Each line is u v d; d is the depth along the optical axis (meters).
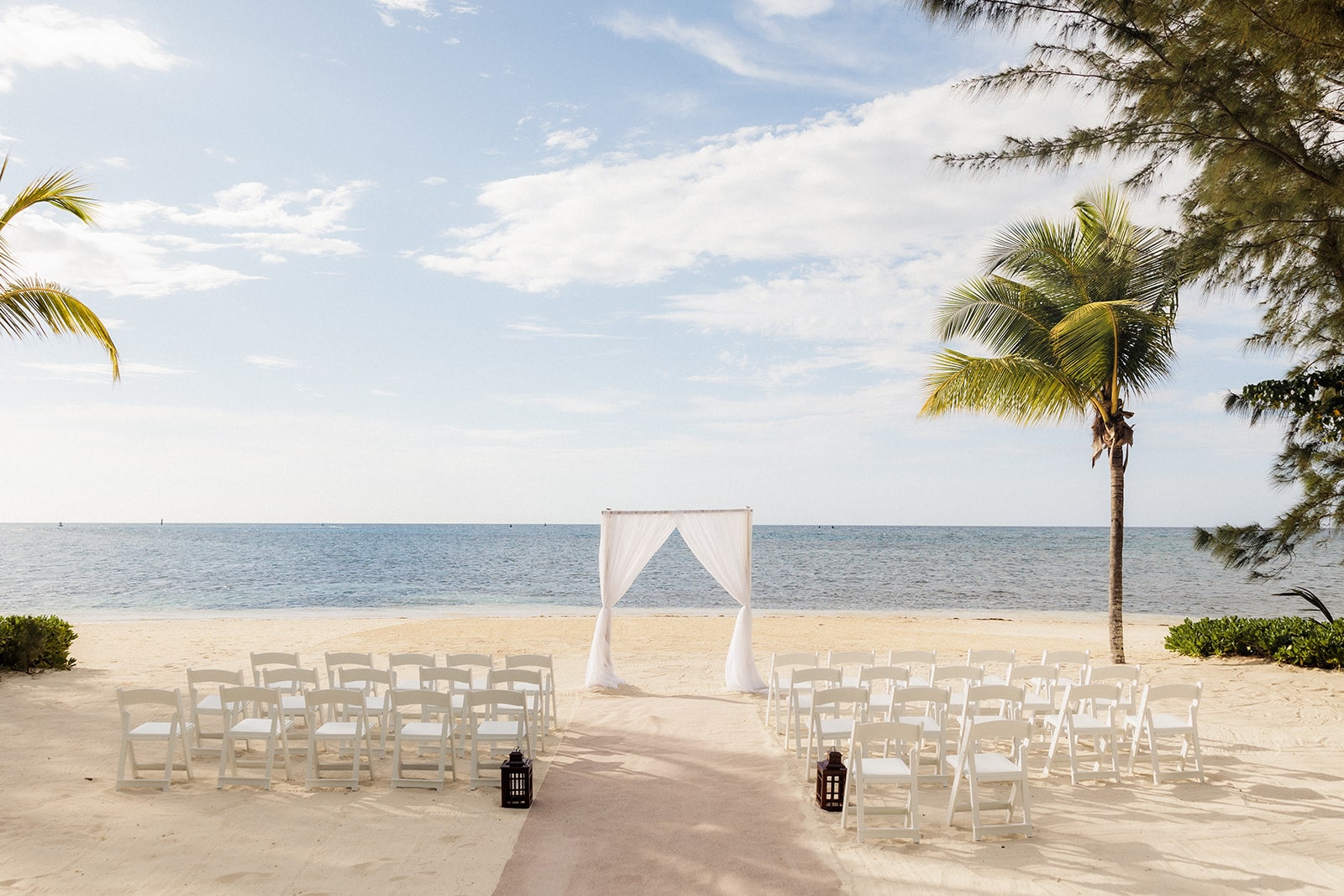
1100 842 5.57
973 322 13.45
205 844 5.40
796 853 5.33
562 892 4.71
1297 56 6.65
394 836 5.58
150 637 17.08
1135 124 7.28
